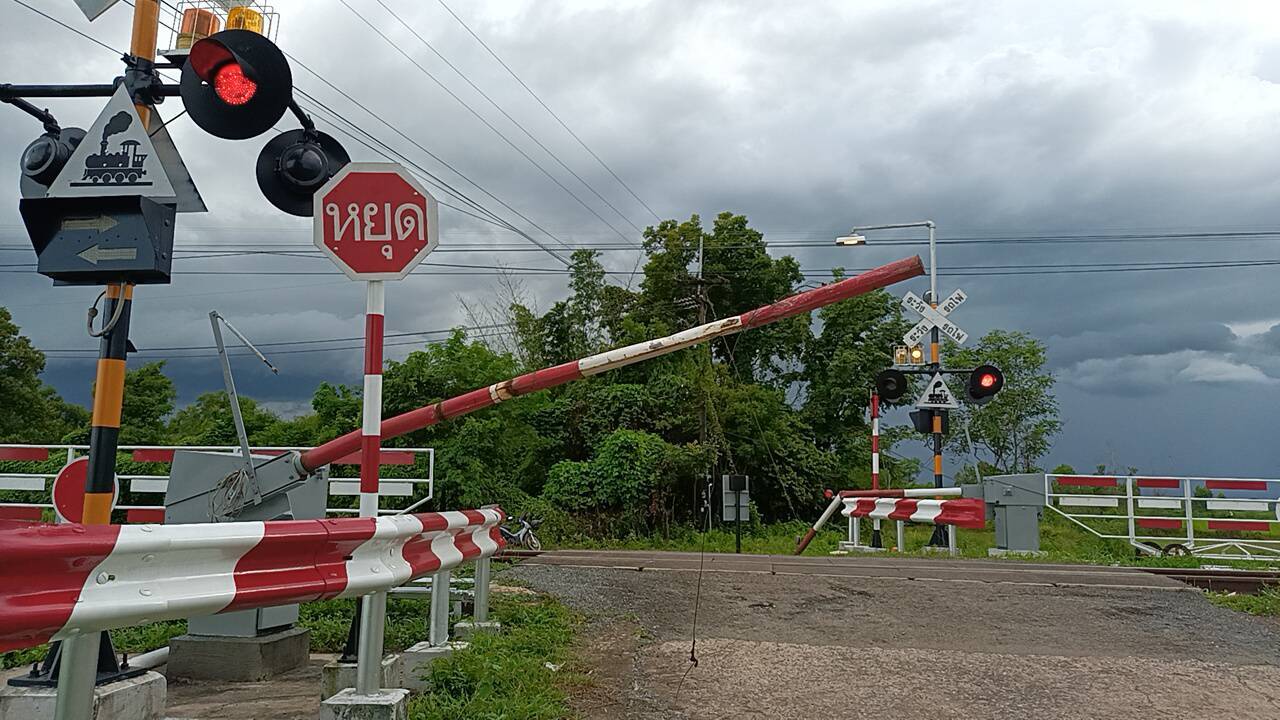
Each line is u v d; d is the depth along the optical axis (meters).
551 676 6.01
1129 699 5.86
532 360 31.20
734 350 37.56
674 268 34.84
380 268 4.96
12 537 2.55
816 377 39.31
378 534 4.30
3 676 6.52
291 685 6.59
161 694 5.03
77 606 2.75
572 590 10.02
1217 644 7.64
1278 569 13.20
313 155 6.21
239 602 3.40
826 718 5.38
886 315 39.03
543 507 22.53
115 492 5.31
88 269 5.08
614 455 24.47
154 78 5.55
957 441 41.69
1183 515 18.98
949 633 7.88
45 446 15.03
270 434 21.84
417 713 4.98
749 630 7.95
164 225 5.25
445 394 21.55
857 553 18.28
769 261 37.31
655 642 7.42
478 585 7.27
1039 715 5.49
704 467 26.50
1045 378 42.16
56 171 5.45
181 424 34.28
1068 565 13.08
